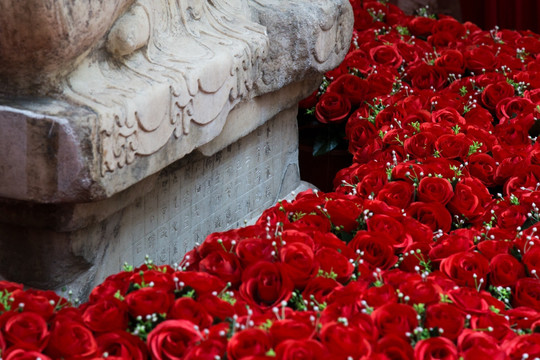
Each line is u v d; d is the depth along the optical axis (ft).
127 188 9.86
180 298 7.75
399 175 11.13
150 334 7.25
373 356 7.02
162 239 11.02
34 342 7.25
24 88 8.69
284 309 7.68
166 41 10.28
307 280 8.26
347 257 8.95
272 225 9.61
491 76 14.82
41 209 9.17
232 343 7.04
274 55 12.04
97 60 9.28
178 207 11.19
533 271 8.86
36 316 7.37
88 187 8.61
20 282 9.68
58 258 9.51
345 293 8.04
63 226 9.23
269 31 12.03
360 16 17.66
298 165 14.39
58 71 8.70
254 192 13.03
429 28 17.52
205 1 11.23
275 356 6.92
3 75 8.68
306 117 14.75
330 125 14.49
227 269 8.47
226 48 10.78
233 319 7.55
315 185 15.06
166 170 10.75
